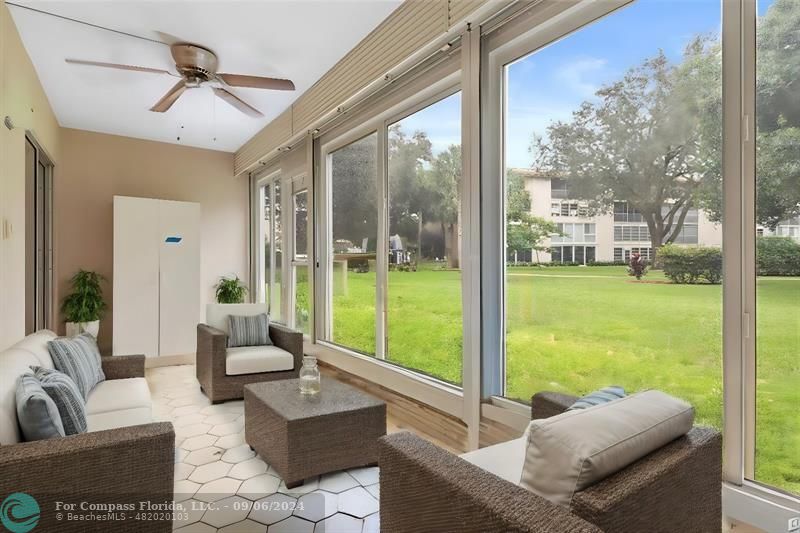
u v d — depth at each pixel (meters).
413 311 3.54
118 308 5.25
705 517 1.27
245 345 4.19
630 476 1.07
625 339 2.13
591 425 1.12
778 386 1.66
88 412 2.30
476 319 2.70
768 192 1.68
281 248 5.84
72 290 5.46
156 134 5.80
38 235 4.50
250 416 2.70
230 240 6.63
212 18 3.14
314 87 4.32
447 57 2.99
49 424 1.57
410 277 3.57
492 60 2.74
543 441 1.09
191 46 3.45
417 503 1.23
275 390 2.73
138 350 5.34
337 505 2.11
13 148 3.07
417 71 3.23
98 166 5.69
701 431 1.34
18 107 3.23
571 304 2.38
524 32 2.51
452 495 1.11
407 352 3.59
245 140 6.08
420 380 3.30
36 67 3.82
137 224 5.38
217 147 6.41
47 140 4.54
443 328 3.24
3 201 2.81
